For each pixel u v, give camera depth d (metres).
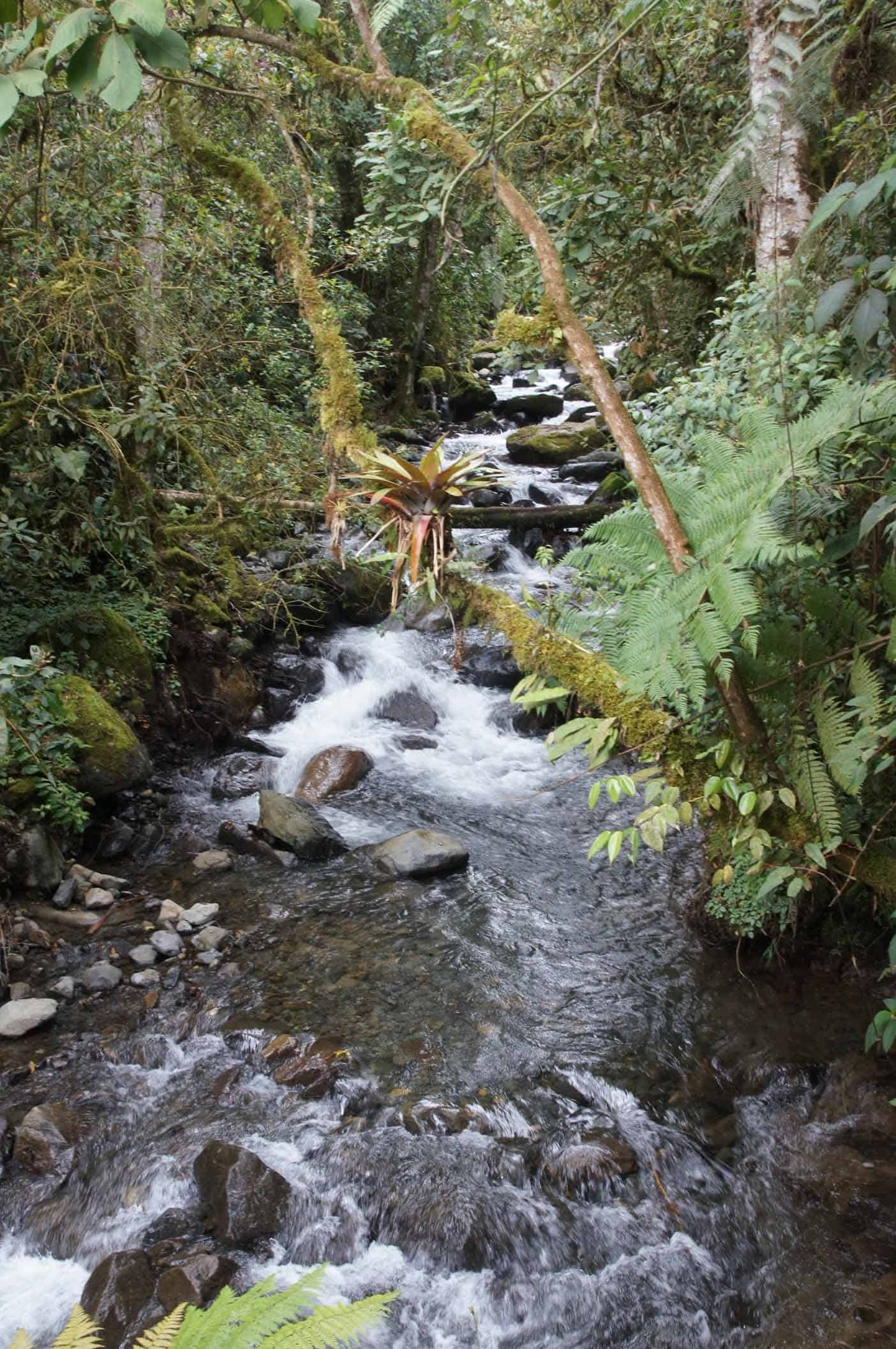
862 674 2.63
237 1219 3.05
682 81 5.93
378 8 2.87
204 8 3.28
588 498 10.88
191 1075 3.73
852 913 4.16
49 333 5.66
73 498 5.89
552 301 2.49
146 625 6.39
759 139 2.58
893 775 3.24
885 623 2.75
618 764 6.65
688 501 2.53
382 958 4.48
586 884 5.16
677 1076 3.71
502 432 15.95
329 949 4.55
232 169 3.20
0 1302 2.85
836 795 3.14
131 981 4.27
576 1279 2.94
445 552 2.39
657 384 6.91
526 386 19.03
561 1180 3.23
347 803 6.14
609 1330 2.79
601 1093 3.63
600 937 4.65
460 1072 3.73
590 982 4.30
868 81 2.96
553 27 5.41
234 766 6.42
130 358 6.45
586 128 5.33
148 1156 3.34
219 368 7.09
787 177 3.98
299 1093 3.62
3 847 4.79
